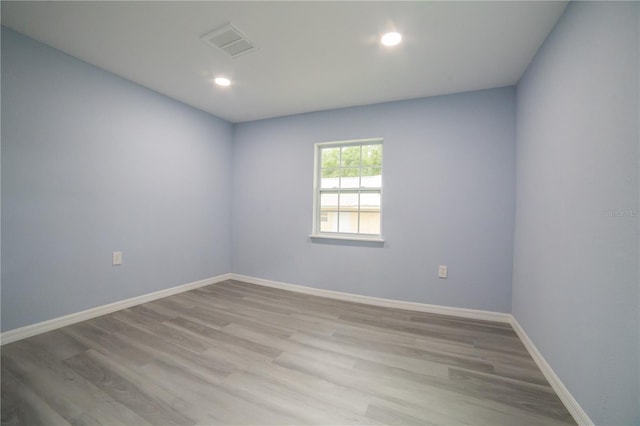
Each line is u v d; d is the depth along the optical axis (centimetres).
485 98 254
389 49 199
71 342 194
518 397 144
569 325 139
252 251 373
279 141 355
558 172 155
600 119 117
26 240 199
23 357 173
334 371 166
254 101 304
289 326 232
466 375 163
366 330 226
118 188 255
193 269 335
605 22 114
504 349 196
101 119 240
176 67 234
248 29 181
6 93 187
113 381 151
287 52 207
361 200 317
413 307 278
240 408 133
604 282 112
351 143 320
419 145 278
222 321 239
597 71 119
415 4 154
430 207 273
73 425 120
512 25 168
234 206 388
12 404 132
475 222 257
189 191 327
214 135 358
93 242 238
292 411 131
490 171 252
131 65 233
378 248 295
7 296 191
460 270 262
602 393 111
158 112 288
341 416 129
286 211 349
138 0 156
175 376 157
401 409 134
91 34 191
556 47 162
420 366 173
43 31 188
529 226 201
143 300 279
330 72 236
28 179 199
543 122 178
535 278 186
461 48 195
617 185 105
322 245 325
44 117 206
